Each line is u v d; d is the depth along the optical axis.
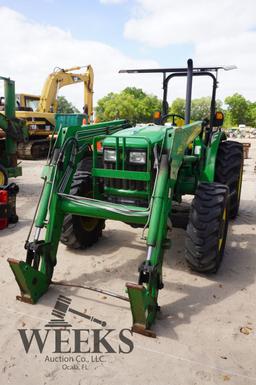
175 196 4.27
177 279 3.58
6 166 7.62
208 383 2.24
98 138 3.46
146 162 3.22
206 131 4.70
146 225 2.87
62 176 3.40
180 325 2.82
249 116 62.91
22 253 4.23
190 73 4.25
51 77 13.99
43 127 13.14
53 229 3.26
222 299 3.23
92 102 15.66
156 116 4.94
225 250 4.37
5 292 3.25
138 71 4.83
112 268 3.82
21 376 2.28
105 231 4.98
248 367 2.39
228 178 4.98
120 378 2.27
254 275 3.72
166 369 2.35
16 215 5.42
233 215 5.56
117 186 3.46
